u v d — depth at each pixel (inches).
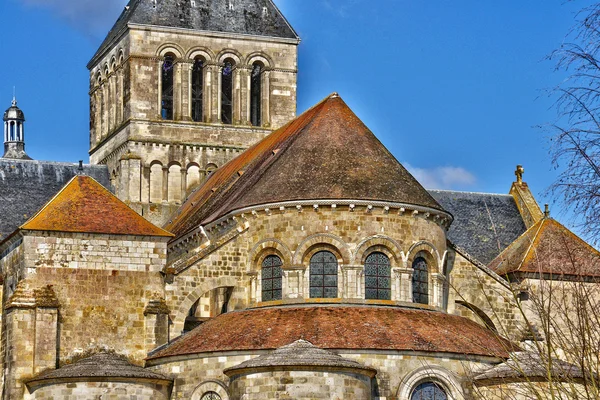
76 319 3171.8
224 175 4001.0
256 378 2783.0
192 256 3235.7
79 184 3361.2
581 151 1524.4
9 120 5816.9
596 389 1722.4
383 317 3006.9
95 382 2955.2
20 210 4185.5
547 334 1775.3
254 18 4549.7
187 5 4483.3
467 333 3026.6
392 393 2851.9
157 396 2984.7
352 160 3245.6
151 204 4330.7
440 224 3265.3
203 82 4471.0
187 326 3348.9
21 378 3073.3
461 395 2859.3
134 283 3230.8
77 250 3216.0
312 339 2881.4
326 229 3132.4
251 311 3125.0
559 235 3572.8
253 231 3235.7
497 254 3986.2
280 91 4527.6
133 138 4345.5
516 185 4429.1
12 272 3292.3
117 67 4544.8
